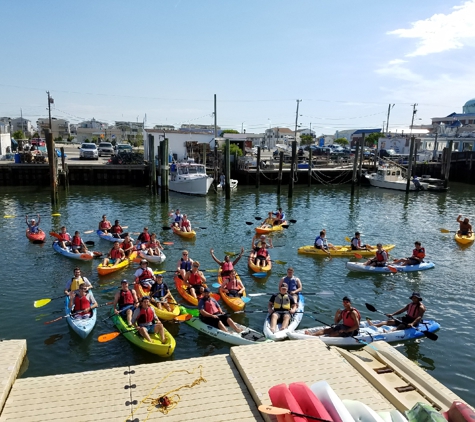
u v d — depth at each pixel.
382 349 10.44
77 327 12.21
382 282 17.25
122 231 24.81
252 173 50.50
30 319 13.32
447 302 15.31
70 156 62.19
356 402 6.96
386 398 8.48
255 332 12.10
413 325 12.57
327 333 12.05
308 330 12.20
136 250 20.16
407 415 7.02
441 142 73.50
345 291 16.25
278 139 116.69
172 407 7.92
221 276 16.36
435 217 32.19
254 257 19.11
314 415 6.58
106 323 13.05
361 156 48.78
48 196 39.06
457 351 11.79
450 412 7.03
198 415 7.71
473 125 78.31
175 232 25.36
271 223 27.41
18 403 7.98
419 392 8.63
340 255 20.81
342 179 54.16
